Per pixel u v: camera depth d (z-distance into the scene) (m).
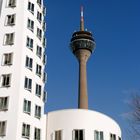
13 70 55.44
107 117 61.00
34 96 56.84
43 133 57.34
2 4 62.22
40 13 66.25
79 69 105.38
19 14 60.88
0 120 51.53
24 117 52.75
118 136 62.81
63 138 56.16
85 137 55.81
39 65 60.94
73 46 109.62
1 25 59.94
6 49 57.56
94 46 110.00
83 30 110.81
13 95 53.19
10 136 49.75
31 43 60.22
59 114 58.59
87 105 96.94
